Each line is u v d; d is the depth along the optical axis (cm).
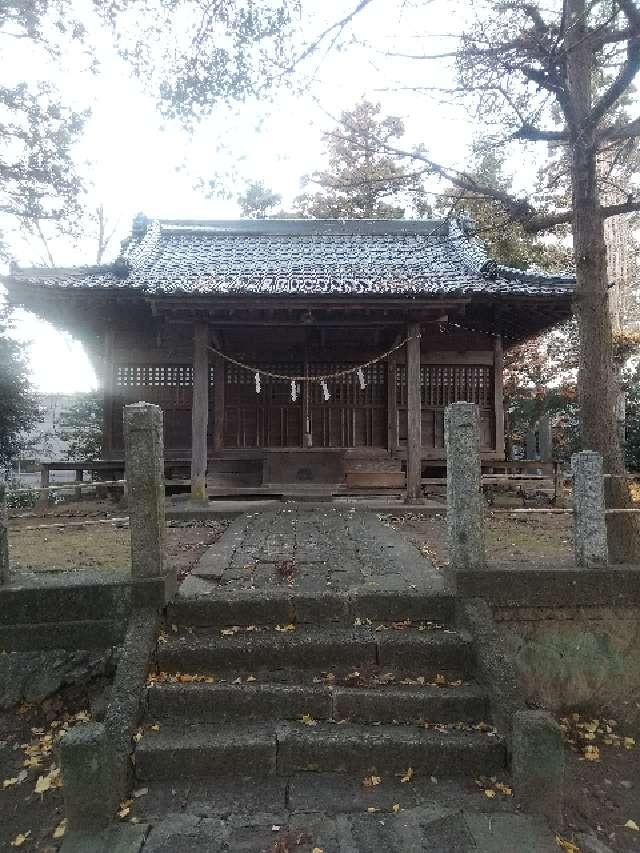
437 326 1220
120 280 1043
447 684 409
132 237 1349
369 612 471
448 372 1248
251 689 392
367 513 938
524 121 607
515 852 290
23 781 373
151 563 465
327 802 331
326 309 960
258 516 909
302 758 357
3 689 439
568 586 476
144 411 468
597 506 493
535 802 323
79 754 313
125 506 1102
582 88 605
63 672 440
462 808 324
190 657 420
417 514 965
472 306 1116
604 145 763
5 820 341
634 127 554
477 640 425
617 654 486
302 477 1117
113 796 322
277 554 637
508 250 1555
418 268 1149
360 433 1192
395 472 1170
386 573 550
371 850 292
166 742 358
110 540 783
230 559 613
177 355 1191
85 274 1080
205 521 919
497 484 1195
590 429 596
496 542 755
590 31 543
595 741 451
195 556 662
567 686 480
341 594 477
